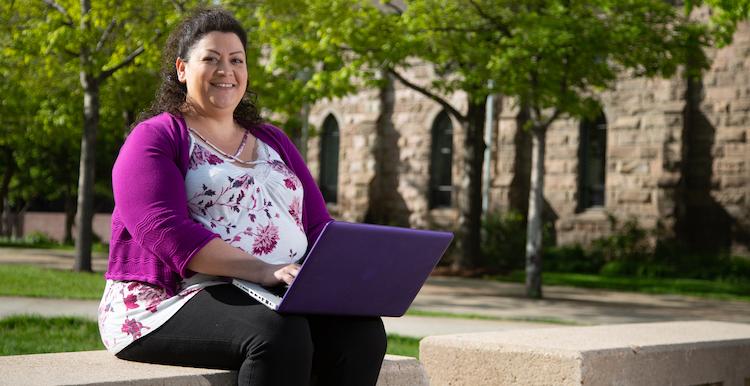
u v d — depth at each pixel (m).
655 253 25.53
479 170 23.64
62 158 32.50
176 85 3.74
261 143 3.83
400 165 30.88
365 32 16.62
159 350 3.32
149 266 3.42
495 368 4.78
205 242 3.27
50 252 26.67
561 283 21.77
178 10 15.89
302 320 3.15
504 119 28.20
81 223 18.52
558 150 27.84
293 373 3.08
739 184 25.67
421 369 3.87
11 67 18.69
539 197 17.77
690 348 5.16
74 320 10.20
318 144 32.78
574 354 4.51
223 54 3.65
